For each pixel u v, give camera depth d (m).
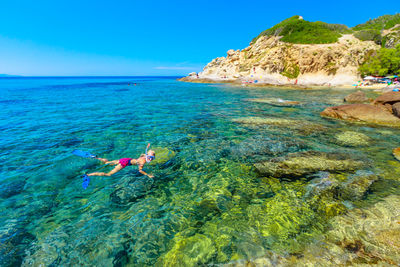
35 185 5.91
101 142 9.48
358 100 20.89
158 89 45.28
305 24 63.38
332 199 5.18
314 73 52.44
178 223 4.51
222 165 7.23
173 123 13.30
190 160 7.62
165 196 5.50
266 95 30.86
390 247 3.68
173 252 3.79
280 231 4.20
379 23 68.38
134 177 6.43
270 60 57.00
